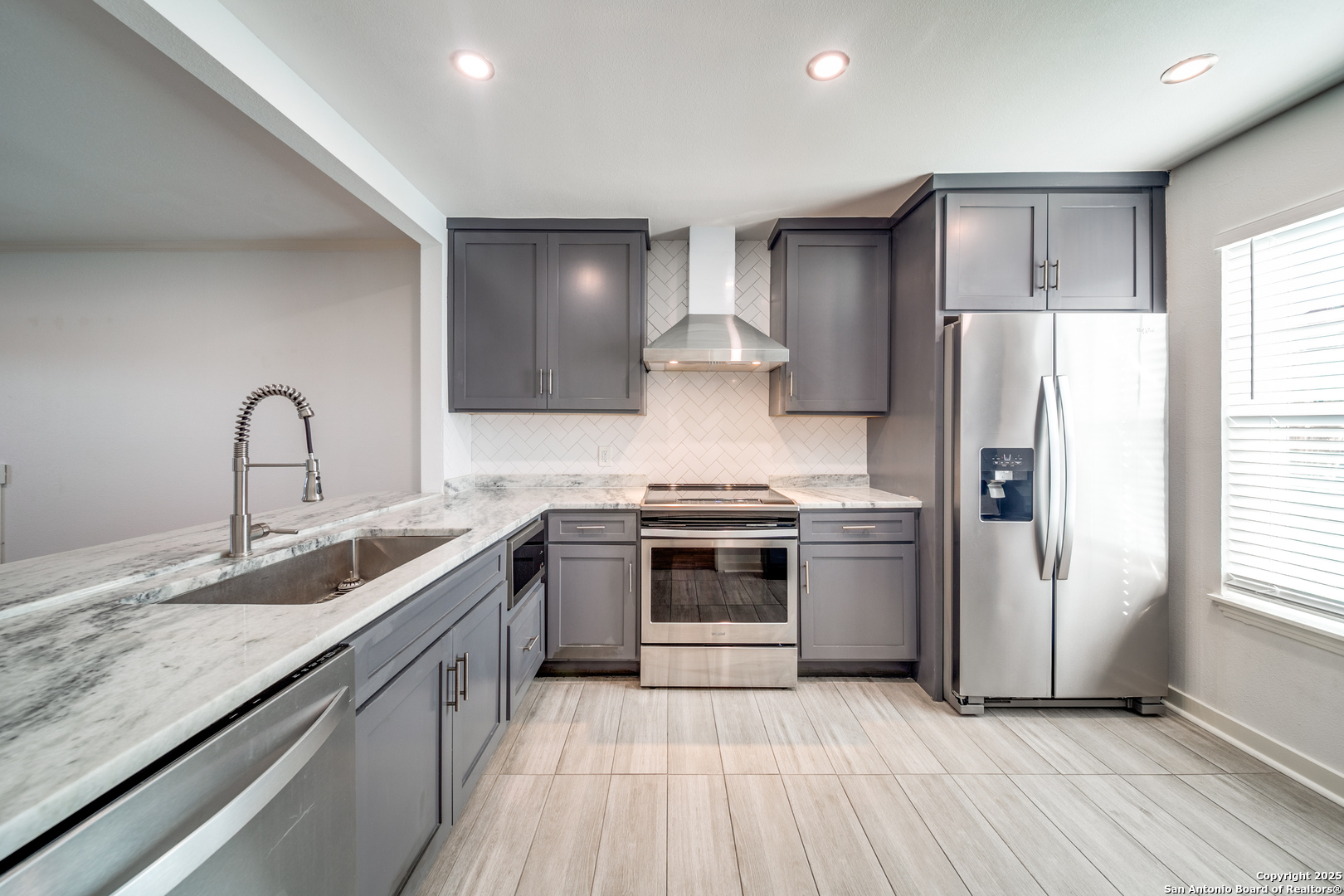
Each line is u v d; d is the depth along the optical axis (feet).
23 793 1.54
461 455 9.98
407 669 4.03
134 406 10.44
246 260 10.47
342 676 3.07
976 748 6.62
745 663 8.29
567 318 9.25
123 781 1.85
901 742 6.78
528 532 7.44
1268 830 5.21
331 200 8.35
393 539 6.12
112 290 10.40
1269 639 6.24
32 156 6.97
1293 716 5.99
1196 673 7.13
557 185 7.93
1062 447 7.17
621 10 4.51
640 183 7.87
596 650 8.51
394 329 10.45
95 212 8.78
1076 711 7.52
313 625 3.00
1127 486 7.23
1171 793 5.76
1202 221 7.09
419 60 5.13
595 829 5.26
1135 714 7.40
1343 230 5.62
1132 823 5.32
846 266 9.23
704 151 6.95
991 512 7.39
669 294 10.35
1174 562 7.43
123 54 5.01
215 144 6.67
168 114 6.03
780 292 9.51
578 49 5.00
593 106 5.93
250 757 2.34
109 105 5.86
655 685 8.31
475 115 6.10
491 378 9.27
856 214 9.08
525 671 7.33
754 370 10.33
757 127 6.39
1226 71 5.38
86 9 4.42
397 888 3.83
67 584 3.61
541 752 6.56
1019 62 5.25
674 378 10.50
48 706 2.09
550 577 8.50
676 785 5.94
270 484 10.58
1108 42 4.97
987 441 7.36
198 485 10.46
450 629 4.82
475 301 9.24
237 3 4.38
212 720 2.14
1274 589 6.21
